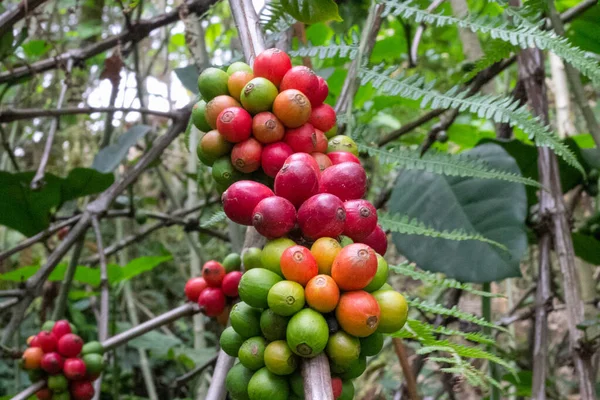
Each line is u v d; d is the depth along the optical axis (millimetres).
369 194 906
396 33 840
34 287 499
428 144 582
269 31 364
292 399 234
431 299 678
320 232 224
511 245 416
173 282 1204
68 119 904
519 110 291
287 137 259
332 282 213
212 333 1137
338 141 284
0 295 487
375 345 234
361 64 342
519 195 431
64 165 1049
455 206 444
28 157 1088
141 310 1158
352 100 343
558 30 433
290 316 221
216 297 440
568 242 413
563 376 821
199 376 800
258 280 223
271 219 221
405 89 316
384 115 880
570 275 404
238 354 238
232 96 271
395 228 327
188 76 561
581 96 445
